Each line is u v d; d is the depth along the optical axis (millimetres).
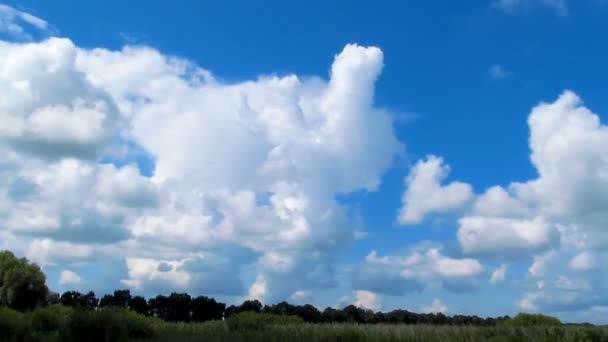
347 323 34156
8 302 69625
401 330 28531
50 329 33344
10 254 73312
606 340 23891
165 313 85188
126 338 29188
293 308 70312
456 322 38094
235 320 38031
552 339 24359
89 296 79188
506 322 38156
